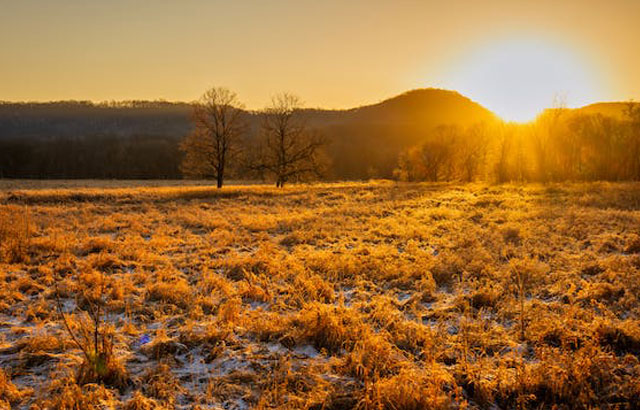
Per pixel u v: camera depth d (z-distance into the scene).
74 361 5.17
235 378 4.84
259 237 14.57
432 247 12.52
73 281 8.98
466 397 4.55
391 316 6.57
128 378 4.80
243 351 5.60
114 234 15.73
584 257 10.04
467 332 5.95
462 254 10.46
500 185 37.19
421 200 26.25
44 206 25.50
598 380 4.61
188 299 7.64
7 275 9.23
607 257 10.18
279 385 4.61
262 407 4.20
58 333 6.03
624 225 13.90
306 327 6.07
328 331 5.88
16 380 4.80
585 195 24.47
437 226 16.05
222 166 39.94
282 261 10.45
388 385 4.38
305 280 8.62
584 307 6.99
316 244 13.20
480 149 52.75
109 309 7.21
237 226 17.28
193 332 6.02
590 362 4.74
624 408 4.27
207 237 14.74
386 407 4.22
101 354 4.88
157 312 7.01
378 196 30.09
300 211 22.64
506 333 6.10
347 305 7.58
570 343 5.53
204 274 9.45
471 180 53.44
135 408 4.19
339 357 5.47
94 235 15.46
